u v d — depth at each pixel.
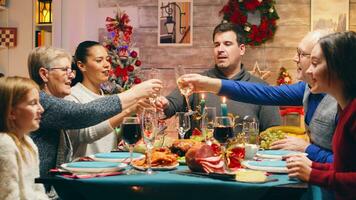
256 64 5.25
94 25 5.54
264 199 1.88
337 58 1.94
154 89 2.65
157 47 5.53
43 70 2.77
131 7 5.54
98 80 3.31
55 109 2.50
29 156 2.27
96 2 5.55
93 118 2.53
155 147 2.46
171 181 1.86
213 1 5.41
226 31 3.79
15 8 5.27
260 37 5.25
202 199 1.86
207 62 5.45
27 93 2.27
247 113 3.63
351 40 1.95
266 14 5.26
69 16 5.29
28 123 2.28
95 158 2.31
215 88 2.85
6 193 2.06
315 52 2.01
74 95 3.18
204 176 1.95
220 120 2.16
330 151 2.36
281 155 2.39
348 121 1.91
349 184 1.83
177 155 2.46
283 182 1.88
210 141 2.38
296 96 2.84
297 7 5.29
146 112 2.09
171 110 3.70
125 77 4.30
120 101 2.57
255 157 2.40
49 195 2.58
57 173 2.01
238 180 1.86
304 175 1.88
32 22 5.27
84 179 1.89
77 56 3.31
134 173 2.02
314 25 5.25
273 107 3.69
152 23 5.53
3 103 2.23
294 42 5.30
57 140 2.62
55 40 5.28
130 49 4.96
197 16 5.45
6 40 5.27
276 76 5.33
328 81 1.98
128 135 2.13
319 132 2.39
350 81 1.94
